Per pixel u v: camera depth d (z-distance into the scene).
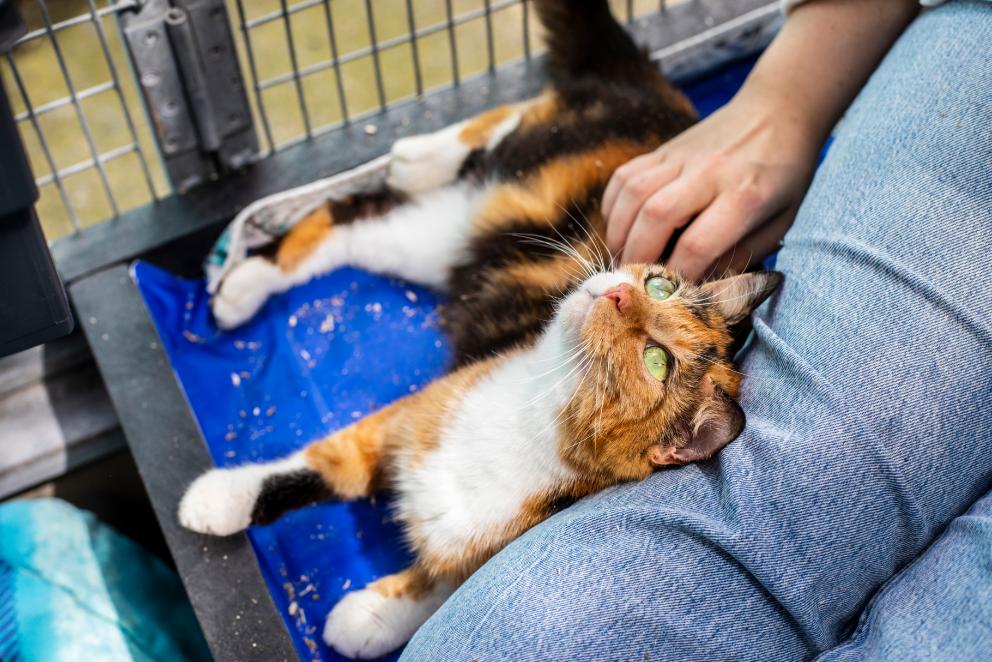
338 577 0.72
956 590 0.52
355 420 0.78
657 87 0.83
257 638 0.66
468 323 0.78
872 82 0.65
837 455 0.54
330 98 1.02
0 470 0.78
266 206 0.80
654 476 0.60
